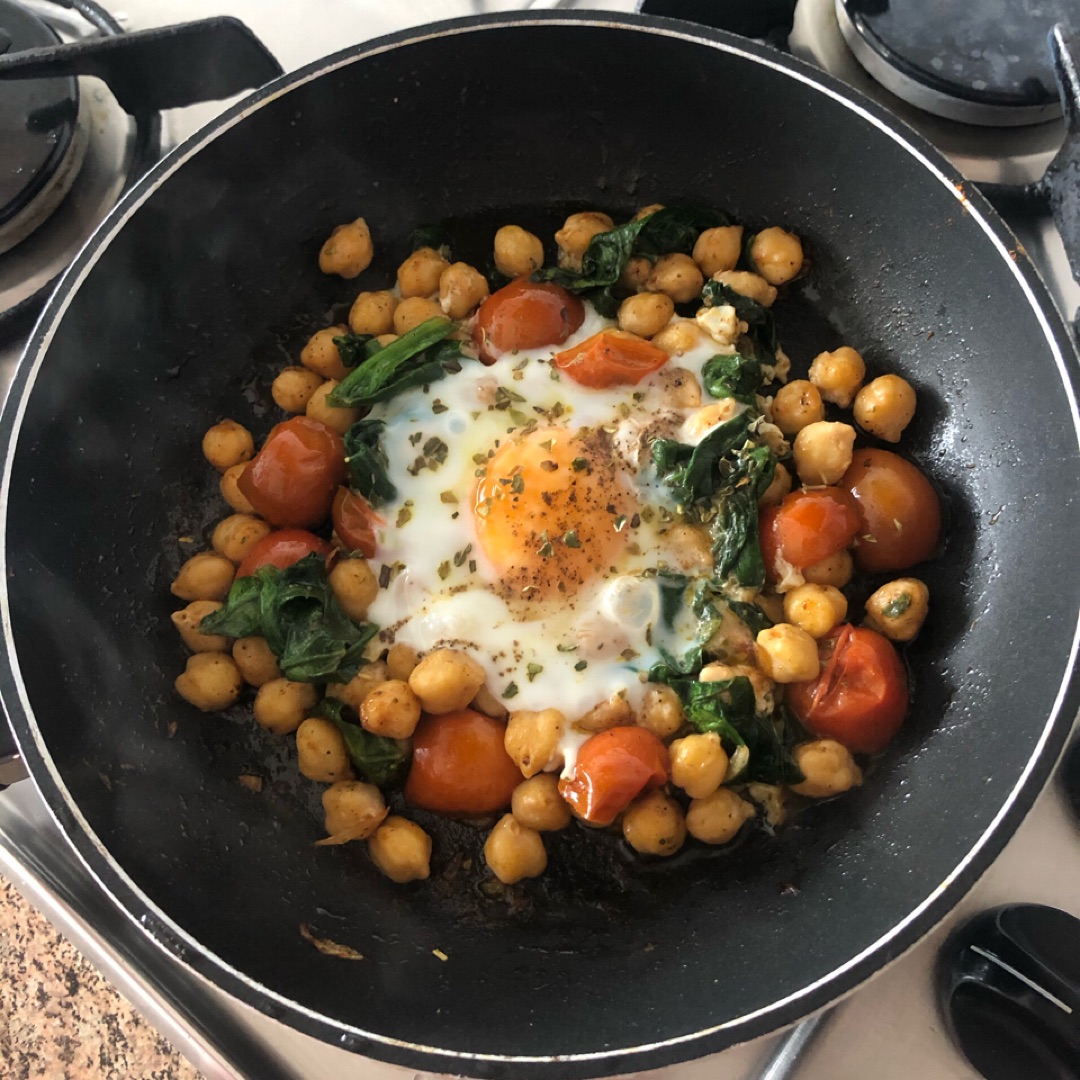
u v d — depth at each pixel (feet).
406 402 1.02
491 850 0.91
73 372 0.89
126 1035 0.96
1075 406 0.82
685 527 0.99
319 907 0.88
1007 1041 0.77
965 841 0.79
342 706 0.96
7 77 0.92
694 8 1.00
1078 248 0.87
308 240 1.04
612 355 0.99
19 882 0.90
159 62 0.95
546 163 1.05
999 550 0.90
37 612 0.83
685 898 0.91
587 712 0.94
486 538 0.98
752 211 1.03
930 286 0.95
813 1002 0.73
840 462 0.97
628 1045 0.74
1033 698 0.82
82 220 0.97
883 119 0.89
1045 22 0.93
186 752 0.93
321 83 0.92
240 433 1.01
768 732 0.93
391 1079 0.83
